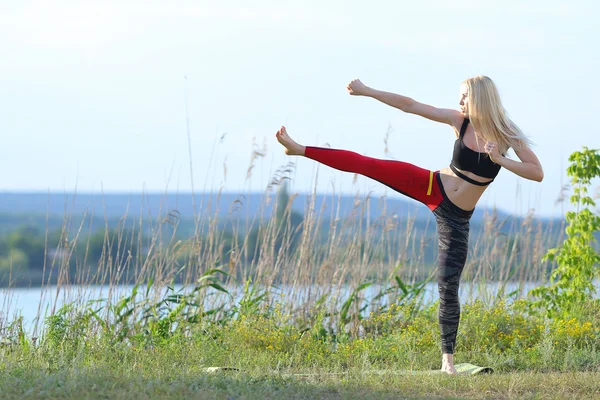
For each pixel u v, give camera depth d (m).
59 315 13.55
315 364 12.33
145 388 9.12
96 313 14.18
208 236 15.68
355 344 13.48
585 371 11.38
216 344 13.28
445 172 10.98
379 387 9.91
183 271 15.26
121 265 14.61
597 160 14.92
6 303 13.64
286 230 15.91
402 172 10.88
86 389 8.91
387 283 16.14
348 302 15.26
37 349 12.54
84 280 14.34
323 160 10.83
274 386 9.67
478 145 10.63
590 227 14.96
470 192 10.80
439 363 12.33
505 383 10.07
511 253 16.67
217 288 14.96
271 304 15.23
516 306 14.66
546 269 15.98
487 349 13.05
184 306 14.64
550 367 11.98
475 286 16.05
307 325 15.13
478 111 10.39
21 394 8.76
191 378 9.88
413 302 15.49
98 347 12.61
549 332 13.57
